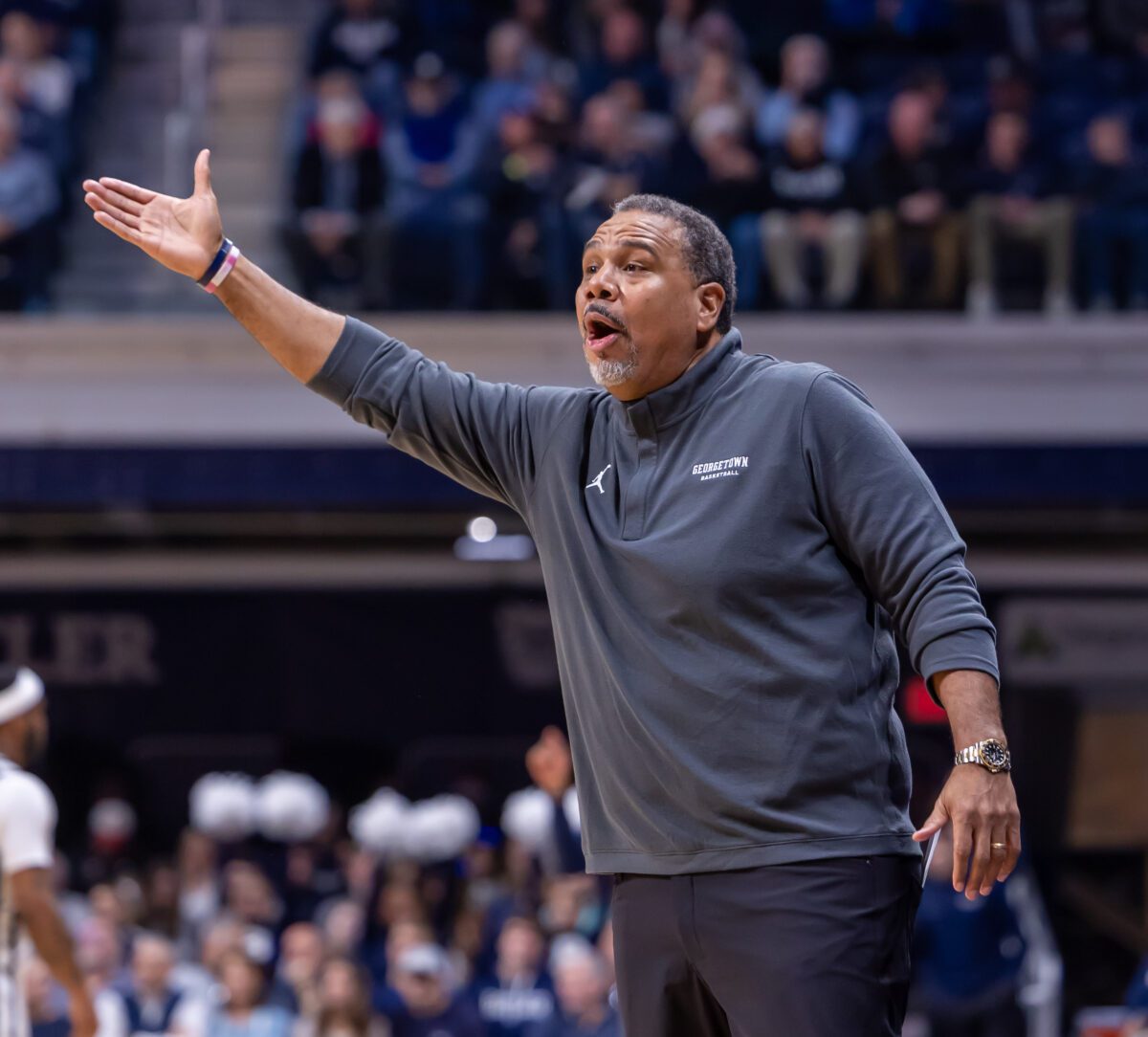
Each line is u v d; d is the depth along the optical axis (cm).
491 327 3212
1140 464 3186
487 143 3328
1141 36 3800
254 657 3653
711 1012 770
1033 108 3512
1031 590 3569
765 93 3703
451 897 3281
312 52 3641
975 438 3209
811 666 746
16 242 3347
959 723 721
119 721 3631
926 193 3244
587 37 3672
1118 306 3234
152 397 3291
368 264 3253
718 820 745
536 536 852
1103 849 3603
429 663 3672
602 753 788
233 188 3591
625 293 791
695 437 792
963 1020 2933
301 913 3262
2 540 3594
